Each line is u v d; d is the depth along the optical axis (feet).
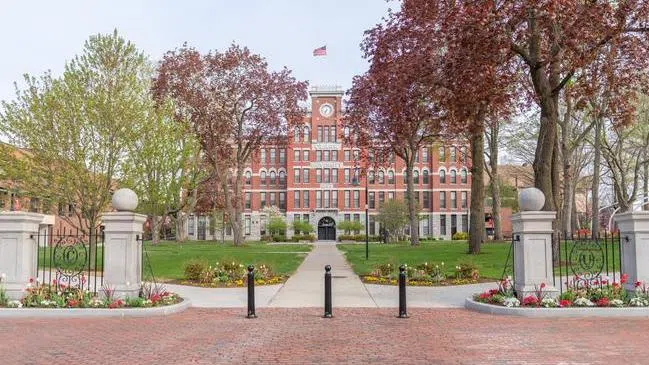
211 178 179.22
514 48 66.74
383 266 67.36
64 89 82.74
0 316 39.81
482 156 102.53
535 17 60.59
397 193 285.43
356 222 274.77
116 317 39.99
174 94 139.95
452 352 28.43
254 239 287.69
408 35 86.43
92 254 82.43
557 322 37.42
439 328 35.50
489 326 36.09
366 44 96.94
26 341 31.37
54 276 61.36
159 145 103.86
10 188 88.74
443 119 84.53
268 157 296.92
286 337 32.65
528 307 40.70
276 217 273.95
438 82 73.72
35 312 40.14
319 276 71.46
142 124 90.33
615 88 70.13
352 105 123.85
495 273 69.21
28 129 80.43
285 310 43.60
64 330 34.81
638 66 69.67
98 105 81.56
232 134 156.35
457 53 64.64
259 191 294.87
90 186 81.66
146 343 30.83
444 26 63.87
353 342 31.12
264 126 153.79
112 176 84.53
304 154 290.35
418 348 29.45
